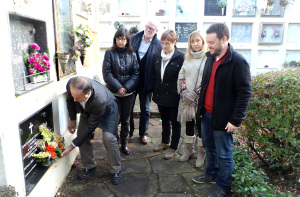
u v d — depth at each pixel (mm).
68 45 2262
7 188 1188
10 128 1258
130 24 4430
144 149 2605
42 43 1732
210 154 1902
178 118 2156
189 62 2064
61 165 1962
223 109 1599
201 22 4410
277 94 1868
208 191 1863
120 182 1983
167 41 2158
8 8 1245
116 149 1929
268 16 4383
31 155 1581
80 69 2719
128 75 2379
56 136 1816
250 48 4484
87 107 1729
